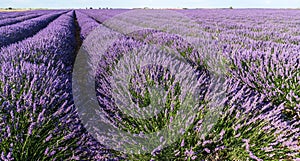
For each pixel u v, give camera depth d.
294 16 18.33
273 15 19.95
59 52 4.59
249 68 3.24
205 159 1.74
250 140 1.81
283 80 2.78
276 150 1.80
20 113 1.99
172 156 1.76
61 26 9.15
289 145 1.87
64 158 1.76
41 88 2.33
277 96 2.76
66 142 1.91
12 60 3.31
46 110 2.09
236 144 1.77
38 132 1.81
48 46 4.48
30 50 4.07
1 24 11.48
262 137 1.85
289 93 2.54
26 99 2.09
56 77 2.88
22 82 2.50
